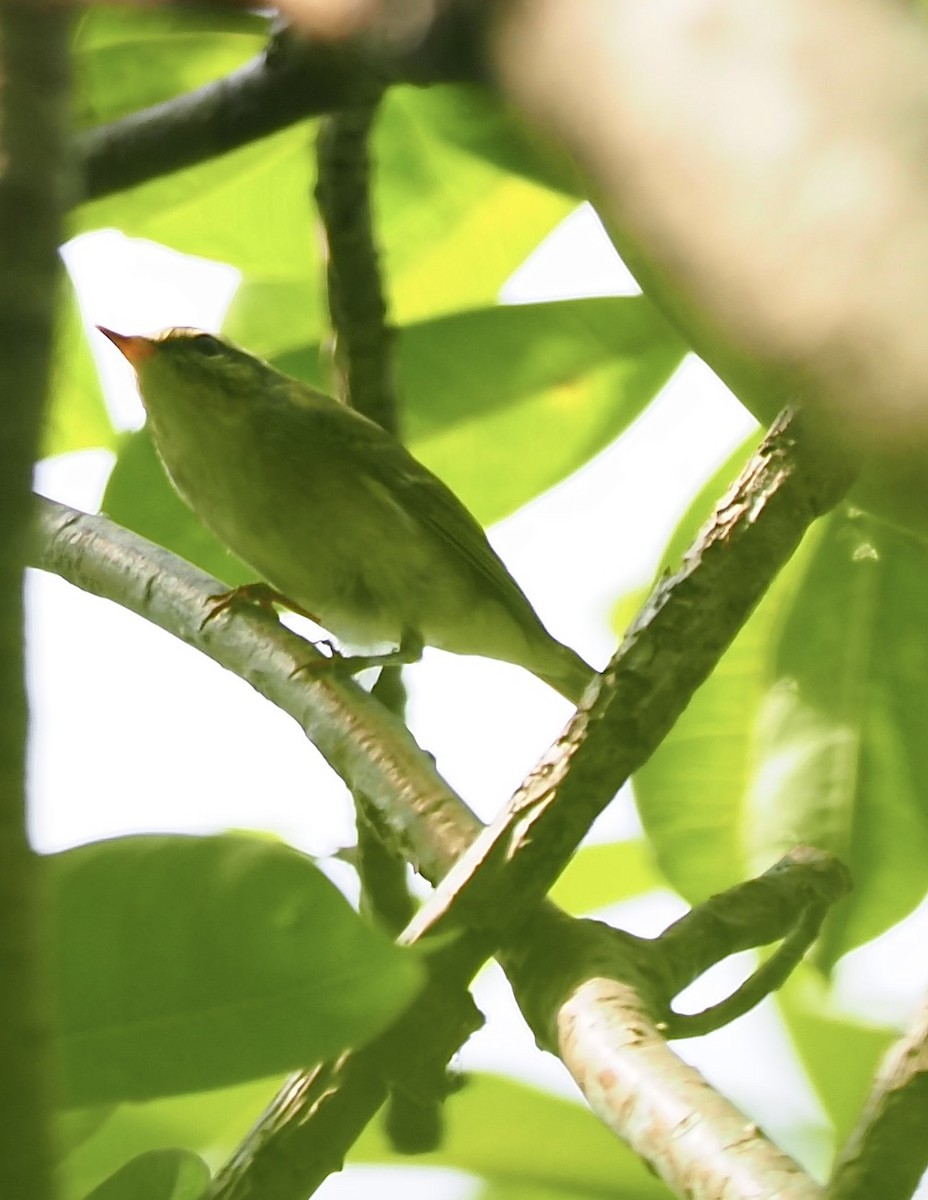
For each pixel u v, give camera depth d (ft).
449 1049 12.69
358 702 18.71
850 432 3.21
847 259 3.14
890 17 3.24
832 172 3.16
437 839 16.34
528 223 24.90
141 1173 13.01
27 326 5.30
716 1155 10.66
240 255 25.46
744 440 22.48
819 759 21.84
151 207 24.47
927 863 21.50
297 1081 12.87
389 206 24.64
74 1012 10.41
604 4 3.40
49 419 5.46
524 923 13.55
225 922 10.46
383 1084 12.63
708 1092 11.35
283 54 17.58
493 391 22.56
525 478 23.11
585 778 13.56
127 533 23.20
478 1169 21.31
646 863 28.35
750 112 3.23
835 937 21.47
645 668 13.78
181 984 10.42
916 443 3.16
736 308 3.24
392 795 17.10
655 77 3.32
